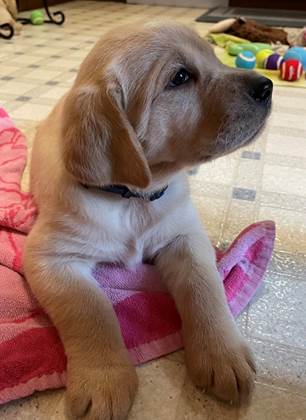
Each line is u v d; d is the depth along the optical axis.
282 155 0.56
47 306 0.29
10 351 0.28
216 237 0.40
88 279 0.32
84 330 0.28
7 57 1.00
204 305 0.29
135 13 1.67
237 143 0.30
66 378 0.27
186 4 1.88
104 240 0.32
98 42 0.31
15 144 0.53
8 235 0.38
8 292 0.32
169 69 0.29
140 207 0.33
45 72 0.89
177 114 0.30
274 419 0.25
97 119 0.26
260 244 0.36
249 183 0.49
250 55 0.91
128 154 0.26
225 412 0.26
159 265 0.35
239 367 0.26
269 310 0.33
